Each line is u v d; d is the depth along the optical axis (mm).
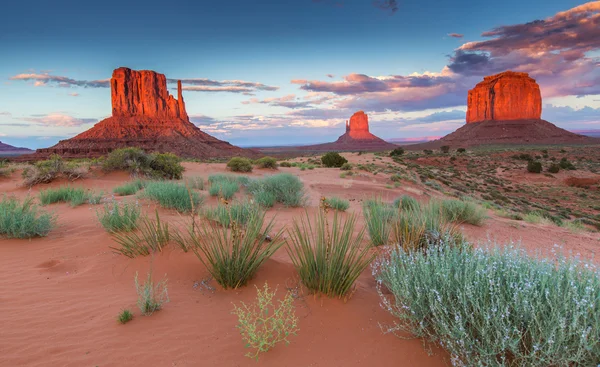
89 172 20266
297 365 2906
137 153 21734
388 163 67875
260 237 5488
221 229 6410
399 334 3322
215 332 3355
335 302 3893
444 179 55031
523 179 70250
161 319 3561
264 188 13125
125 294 4195
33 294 4219
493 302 2785
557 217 30266
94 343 3141
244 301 3986
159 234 5570
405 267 4062
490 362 2533
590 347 2303
